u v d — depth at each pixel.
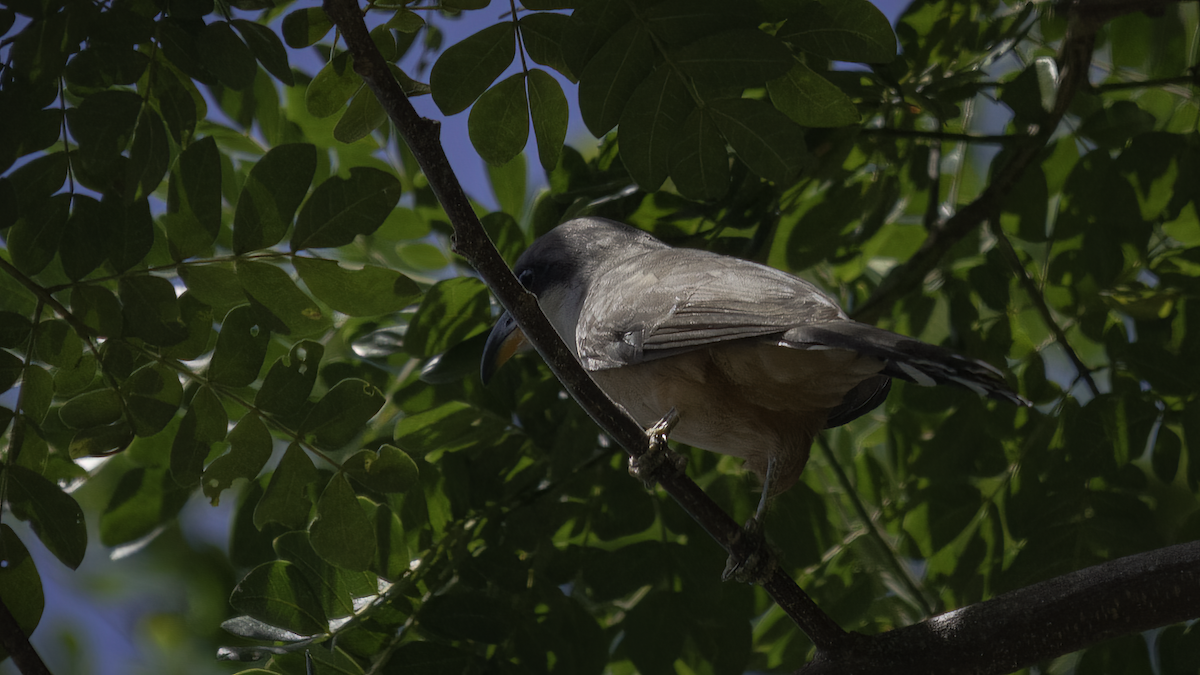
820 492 10.66
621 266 9.32
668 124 7.59
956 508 9.97
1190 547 7.18
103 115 7.16
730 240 10.00
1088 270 9.80
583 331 8.92
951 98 9.91
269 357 8.98
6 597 7.25
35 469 7.44
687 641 9.50
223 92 9.45
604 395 7.36
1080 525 9.22
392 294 7.64
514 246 10.23
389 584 8.50
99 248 7.32
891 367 7.56
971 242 11.08
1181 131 10.50
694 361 8.05
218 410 7.68
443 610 8.66
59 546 7.39
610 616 9.84
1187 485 9.30
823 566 10.16
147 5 7.39
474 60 7.38
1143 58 10.71
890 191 10.13
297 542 8.22
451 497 9.28
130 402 7.50
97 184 7.52
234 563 9.24
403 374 9.48
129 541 9.04
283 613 7.83
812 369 7.68
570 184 9.82
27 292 7.91
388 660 8.36
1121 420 9.32
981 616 7.32
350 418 7.82
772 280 8.09
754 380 7.89
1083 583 7.23
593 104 7.50
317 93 7.54
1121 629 7.11
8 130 7.05
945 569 10.02
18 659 7.00
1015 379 10.10
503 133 7.59
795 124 7.63
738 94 7.57
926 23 9.84
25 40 7.06
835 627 7.51
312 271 7.55
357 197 7.50
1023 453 9.80
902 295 10.11
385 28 7.46
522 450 9.64
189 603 11.34
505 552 9.12
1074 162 10.17
